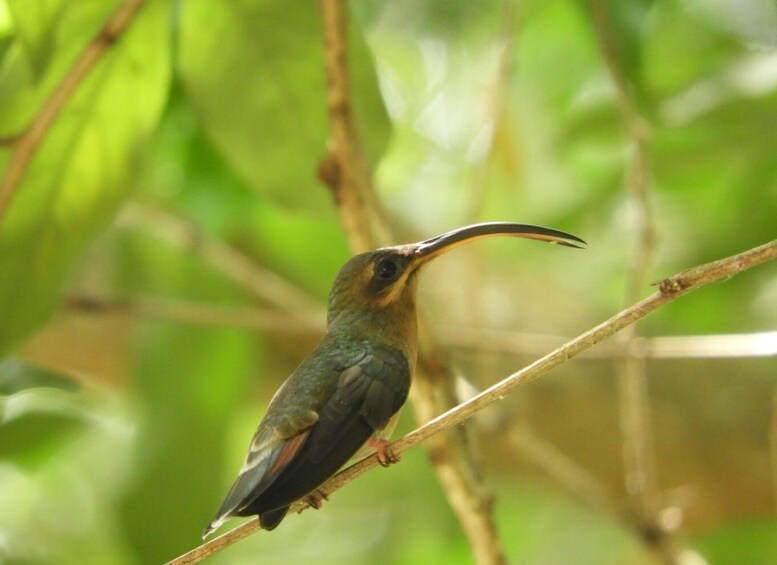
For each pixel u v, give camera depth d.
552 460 9.27
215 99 8.44
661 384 11.00
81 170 8.38
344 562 13.44
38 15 6.66
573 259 12.28
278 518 5.95
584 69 11.57
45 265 8.61
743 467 10.74
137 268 10.88
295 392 6.71
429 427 6.14
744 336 8.02
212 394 10.01
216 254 10.83
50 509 11.66
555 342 9.49
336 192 7.74
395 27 11.80
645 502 8.60
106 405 11.05
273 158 8.55
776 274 10.41
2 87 7.96
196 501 9.61
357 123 8.34
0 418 9.05
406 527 12.87
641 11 9.37
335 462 6.36
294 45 8.31
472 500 7.21
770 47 9.88
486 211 12.27
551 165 11.58
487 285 11.41
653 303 5.66
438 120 12.95
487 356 9.55
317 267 11.63
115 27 7.68
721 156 9.78
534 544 13.15
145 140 8.41
